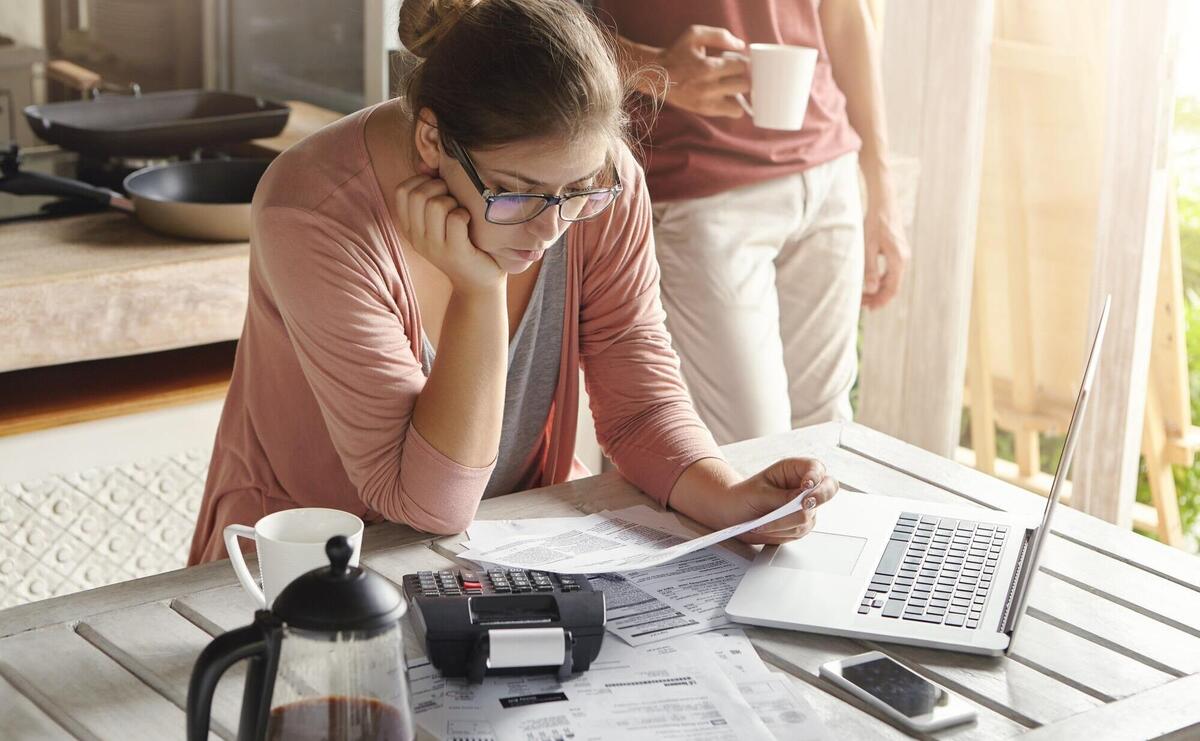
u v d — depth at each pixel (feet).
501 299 4.07
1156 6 7.30
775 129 7.22
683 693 3.24
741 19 7.27
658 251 7.68
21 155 8.43
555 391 4.93
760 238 7.63
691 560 4.07
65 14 9.12
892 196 8.40
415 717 3.09
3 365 6.44
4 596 6.72
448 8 3.99
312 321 4.07
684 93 7.23
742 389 7.69
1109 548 4.28
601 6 7.47
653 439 4.65
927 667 3.47
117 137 7.73
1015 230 8.82
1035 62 8.38
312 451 4.55
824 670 3.36
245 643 2.53
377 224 4.17
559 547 4.09
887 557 4.07
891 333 9.39
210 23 9.66
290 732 2.58
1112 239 7.76
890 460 5.00
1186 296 8.29
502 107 3.60
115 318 6.73
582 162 3.71
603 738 3.03
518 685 3.26
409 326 4.36
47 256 6.82
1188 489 8.62
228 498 4.69
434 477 4.05
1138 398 7.89
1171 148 7.55
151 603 3.73
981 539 4.23
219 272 7.02
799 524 4.10
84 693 3.24
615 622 3.62
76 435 6.75
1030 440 9.07
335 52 9.25
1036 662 3.51
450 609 3.30
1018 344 8.97
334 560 2.63
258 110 8.75
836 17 7.98
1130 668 3.51
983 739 3.11
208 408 7.18
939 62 8.71
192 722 2.55
